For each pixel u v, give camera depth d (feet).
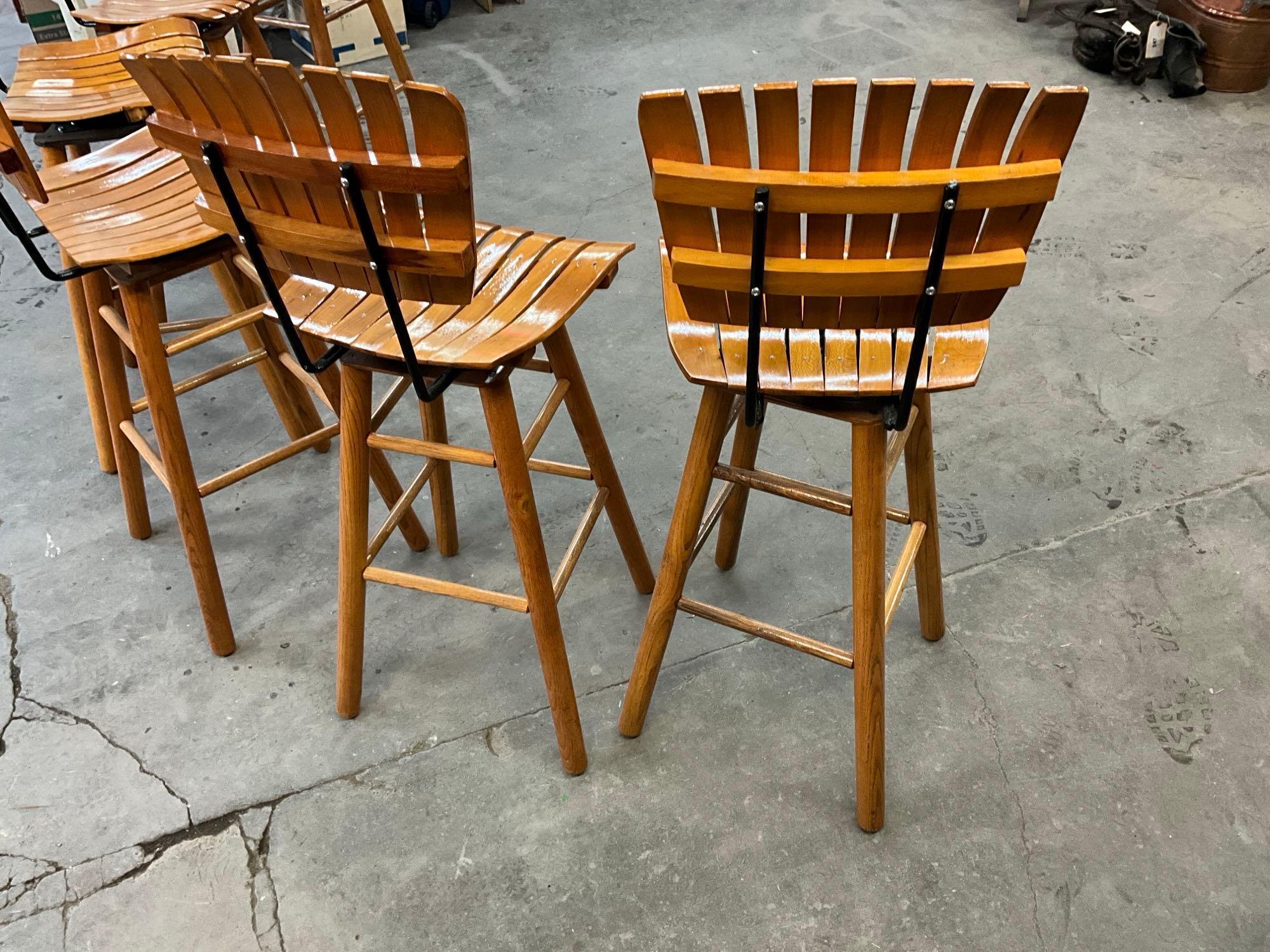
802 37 13.21
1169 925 4.45
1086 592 5.98
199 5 7.38
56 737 5.59
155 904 4.81
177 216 5.10
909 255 3.25
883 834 4.89
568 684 4.95
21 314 9.12
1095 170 10.05
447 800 5.17
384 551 6.67
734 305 3.57
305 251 3.65
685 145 3.04
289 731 5.57
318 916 4.73
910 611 5.99
